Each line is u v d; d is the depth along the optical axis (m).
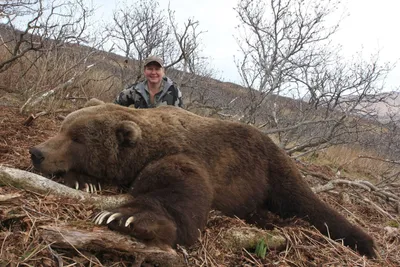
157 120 3.96
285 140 8.01
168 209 2.93
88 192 3.44
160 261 2.63
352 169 10.20
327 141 7.55
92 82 8.75
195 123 4.06
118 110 3.99
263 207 4.23
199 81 10.94
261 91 8.59
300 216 4.09
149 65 6.07
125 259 2.64
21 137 4.95
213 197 3.64
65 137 3.72
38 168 3.55
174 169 3.41
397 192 7.87
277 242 3.41
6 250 2.39
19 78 7.82
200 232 3.13
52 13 7.61
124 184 3.86
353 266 3.41
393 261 3.93
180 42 8.29
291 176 4.17
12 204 2.82
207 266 2.89
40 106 6.75
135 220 2.57
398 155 11.53
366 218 5.55
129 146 3.73
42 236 2.47
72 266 2.44
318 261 3.38
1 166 3.24
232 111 10.51
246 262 3.14
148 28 10.88
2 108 6.36
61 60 8.12
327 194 6.08
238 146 4.05
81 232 2.51
